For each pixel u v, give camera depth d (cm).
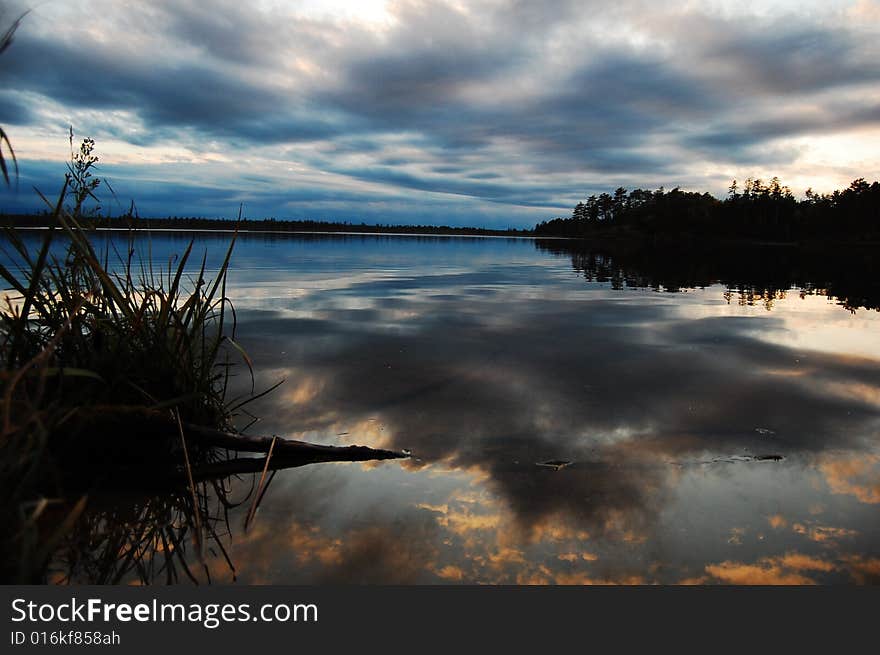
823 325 484
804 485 182
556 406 259
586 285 848
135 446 186
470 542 148
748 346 394
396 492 176
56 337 132
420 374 309
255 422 231
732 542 149
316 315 498
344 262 1245
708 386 293
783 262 1689
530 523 158
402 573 134
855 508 167
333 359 339
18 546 124
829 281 966
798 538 151
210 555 141
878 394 280
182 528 153
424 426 231
